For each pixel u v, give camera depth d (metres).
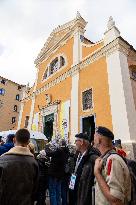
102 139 2.30
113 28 11.90
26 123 19.06
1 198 2.35
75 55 14.70
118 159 2.04
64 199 5.42
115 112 10.06
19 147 2.72
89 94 12.38
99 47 12.76
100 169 2.12
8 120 32.91
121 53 11.09
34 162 2.76
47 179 5.40
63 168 5.35
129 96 10.15
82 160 3.49
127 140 9.00
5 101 33.25
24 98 20.69
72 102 13.43
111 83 10.84
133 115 9.79
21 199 2.44
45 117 16.38
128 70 10.96
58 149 5.39
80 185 3.11
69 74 14.65
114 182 1.91
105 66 11.71
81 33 15.43
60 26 17.77
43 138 11.48
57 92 15.55
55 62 18.09
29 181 2.59
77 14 15.83
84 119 12.27
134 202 2.01
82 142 3.61
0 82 33.38
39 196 5.32
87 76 12.92
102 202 2.06
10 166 2.48
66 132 13.02
